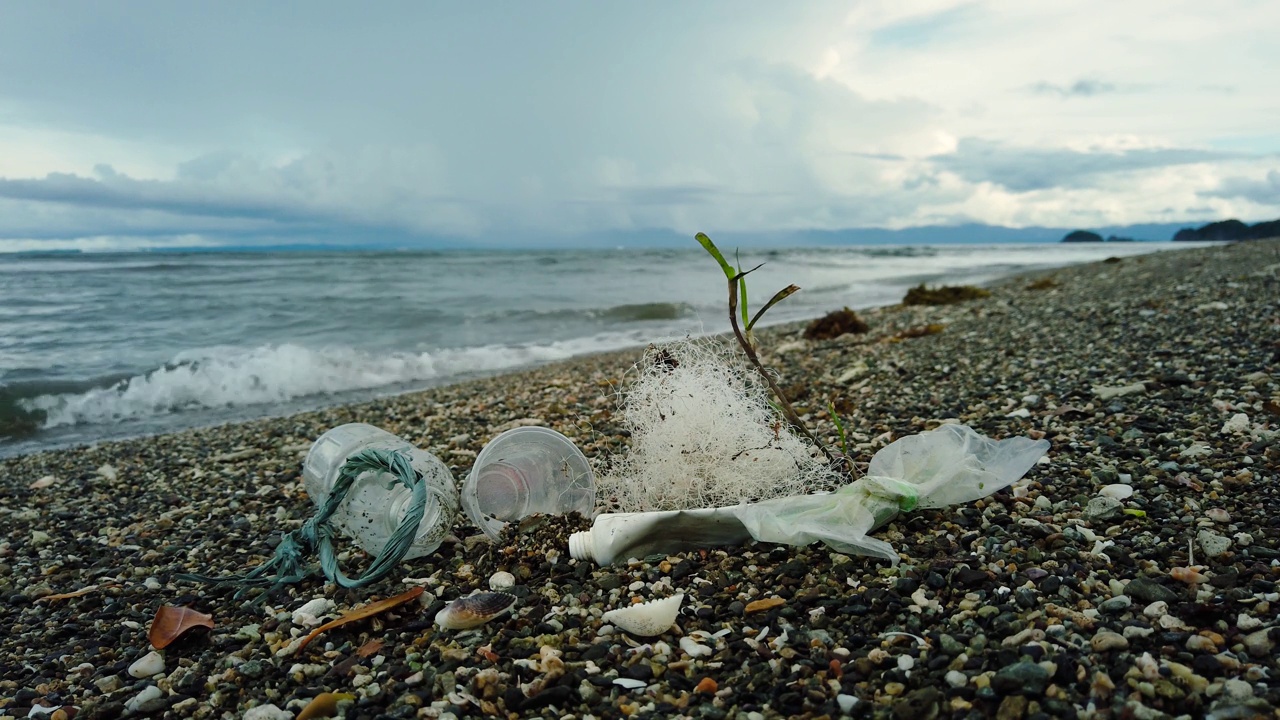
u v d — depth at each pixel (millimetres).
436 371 1748
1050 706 316
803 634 386
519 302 3029
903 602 404
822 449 558
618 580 457
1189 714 308
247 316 2414
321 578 514
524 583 472
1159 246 16391
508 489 552
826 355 1286
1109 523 471
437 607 453
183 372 1531
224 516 695
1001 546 450
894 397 864
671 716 342
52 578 573
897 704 327
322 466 559
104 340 1946
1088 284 2168
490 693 364
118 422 1334
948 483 500
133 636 465
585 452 748
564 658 387
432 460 539
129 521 700
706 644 392
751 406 572
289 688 392
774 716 333
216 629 460
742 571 458
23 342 1893
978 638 362
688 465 536
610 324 2449
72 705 394
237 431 1129
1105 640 346
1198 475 524
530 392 1191
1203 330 1021
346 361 1733
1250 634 344
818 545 472
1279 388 683
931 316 1814
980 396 810
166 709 386
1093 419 663
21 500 792
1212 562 415
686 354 578
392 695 373
